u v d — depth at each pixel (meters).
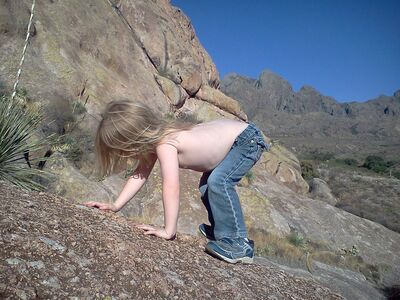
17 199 2.48
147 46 22.81
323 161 56.38
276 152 25.88
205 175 3.09
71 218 2.44
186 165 2.75
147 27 23.31
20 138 5.18
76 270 1.94
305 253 14.05
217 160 2.82
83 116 13.54
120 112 2.57
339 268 14.22
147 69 21.28
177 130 2.67
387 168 56.88
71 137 11.84
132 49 20.89
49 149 9.92
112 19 20.47
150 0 25.83
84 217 2.55
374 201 34.72
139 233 2.64
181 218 12.24
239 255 2.80
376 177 44.12
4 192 2.56
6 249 1.87
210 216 3.03
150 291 2.04
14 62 13.48
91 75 16.66
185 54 24.59
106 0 21.53
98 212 2.77
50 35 15.67
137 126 2.55
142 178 2.97
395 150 93.56
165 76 22.89
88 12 19.09
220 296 2.27
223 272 2.58
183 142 2.66
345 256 16.05
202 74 27.78
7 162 5.03
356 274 14.38
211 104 25.58
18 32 14.26
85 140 12.65
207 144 2.73
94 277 1.95
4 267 1.77
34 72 13.76
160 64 23.19
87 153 12.44
